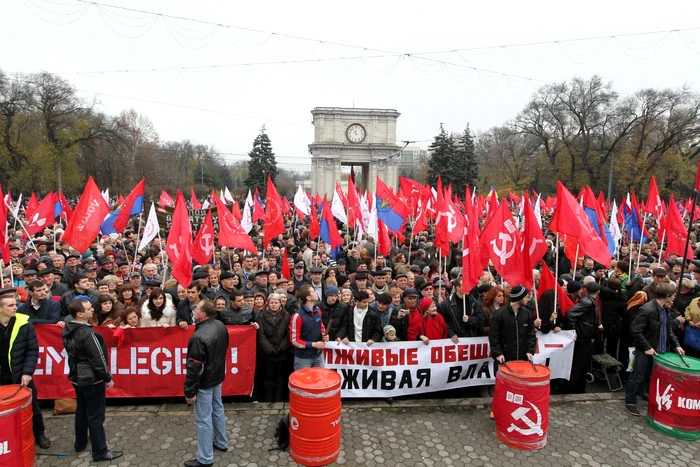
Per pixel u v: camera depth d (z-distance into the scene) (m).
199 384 5.10
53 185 45.53
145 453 5.42
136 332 6.54
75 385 5.23
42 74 43.97
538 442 5.59
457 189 51.25
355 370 6.77
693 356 6.91
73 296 7.20
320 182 59.38
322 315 7.18
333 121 58.81
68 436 5.79
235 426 6.06
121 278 10.07
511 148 53.50
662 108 40.31
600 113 42.81
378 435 5.89
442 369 6.91
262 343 6.57
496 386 5.91
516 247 6.91
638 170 40.91
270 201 11.29
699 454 5.58
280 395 6.83
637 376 6.50
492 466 5.26
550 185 51.22
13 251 11.66
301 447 5.21
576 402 6.90
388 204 11.59
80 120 46.88
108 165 52.34
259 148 61.06
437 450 5.57
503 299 7.16
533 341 6.40
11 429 4.68
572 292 7.27
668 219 10.38
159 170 63.34
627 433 6.04
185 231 7.36
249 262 11.23
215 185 80.19
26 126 43.03
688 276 8.93
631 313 7.47
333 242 11.80
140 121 67.06
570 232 6.75
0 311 5.20
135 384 6.59
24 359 5.29
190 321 7.04
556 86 43.94
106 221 12.71
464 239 6.98
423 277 8.40
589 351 7.25
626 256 13.62
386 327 6.89
